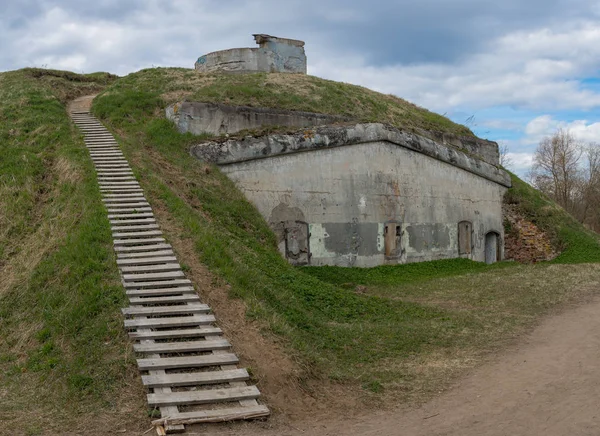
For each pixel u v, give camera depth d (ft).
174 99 62.59
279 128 57.00
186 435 19.63
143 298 28.50
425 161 63.52
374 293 47.42
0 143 51.47
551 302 43.45
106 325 25.99
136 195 41.32
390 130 59.82
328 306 38.17
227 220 46.21
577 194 133.08
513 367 28.40
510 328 35.94
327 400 23.84
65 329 26.48
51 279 31.63
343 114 63.10
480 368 28.32
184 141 53.52
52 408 21.33
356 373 27.12
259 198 52.34
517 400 23.91
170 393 21.58
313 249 54.39
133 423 20.16
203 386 22.59
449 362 29.19
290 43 79.36
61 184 43.91
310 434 20.44
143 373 22.91
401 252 60.03
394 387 25.64
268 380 23.82
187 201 45.14
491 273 56.80
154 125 55.36
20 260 35.40
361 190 57.52
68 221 37.76
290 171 54.08
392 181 59.82
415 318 38.24
